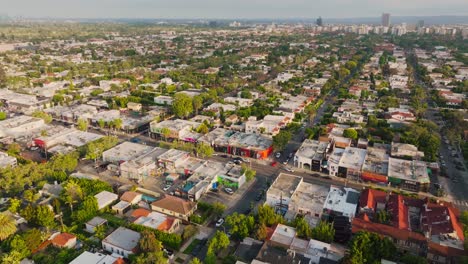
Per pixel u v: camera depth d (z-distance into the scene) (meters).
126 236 152.38
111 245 147.12
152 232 145.62
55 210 176.00
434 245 142.50
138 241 146.00
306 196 186.00
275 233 151.00
